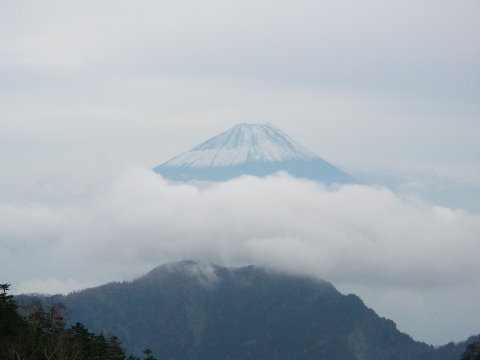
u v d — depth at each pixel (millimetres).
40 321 167625
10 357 145750
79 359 157250
